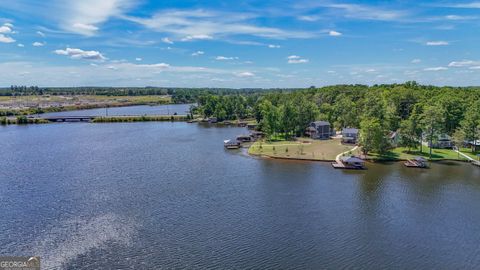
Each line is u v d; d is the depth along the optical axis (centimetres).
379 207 6272
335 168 9175
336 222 5603
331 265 4338
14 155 10906
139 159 10306
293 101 17325
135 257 4481
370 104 13875
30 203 6412
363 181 7931
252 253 4603
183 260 4412
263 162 9944
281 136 14688
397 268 4297
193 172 8738
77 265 4291
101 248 4719
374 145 10238
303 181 7931
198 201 6544
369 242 4934
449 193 7088
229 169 9081
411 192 7138
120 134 15962
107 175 8406
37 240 4947
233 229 5312
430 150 10431
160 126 19388
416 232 5262
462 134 10756
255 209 6138
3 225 5434
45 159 10281
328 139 13775
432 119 10375
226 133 16275
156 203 6431
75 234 5131
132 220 5644
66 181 7862
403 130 10888
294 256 4544
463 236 5147
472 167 9294
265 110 15612
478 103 11731
